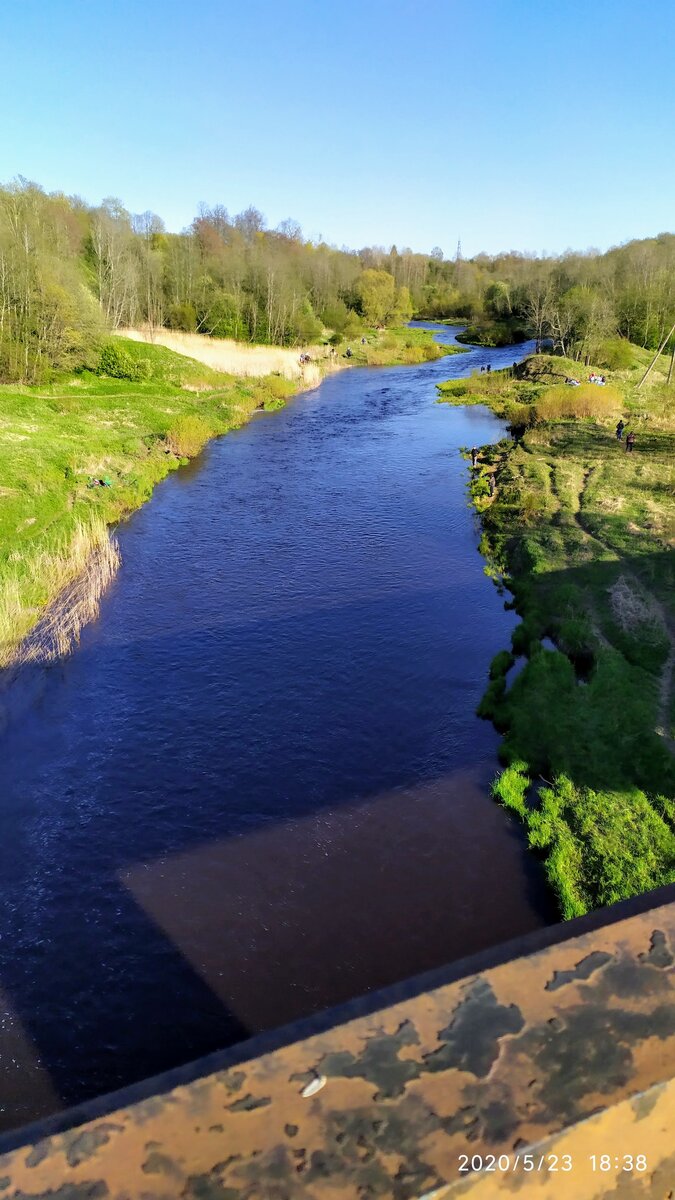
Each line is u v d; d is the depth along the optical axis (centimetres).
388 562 2014
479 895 955
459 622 1670
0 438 2586
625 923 99
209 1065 82
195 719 1325
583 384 3772
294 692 1405
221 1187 68
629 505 2203
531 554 1912
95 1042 792
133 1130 75
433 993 89
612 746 1178
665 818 1040
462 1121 72
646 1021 83
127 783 1166
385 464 2984
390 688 1419
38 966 872
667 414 3350
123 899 959
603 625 1538
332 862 1012
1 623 1538
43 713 1338
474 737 1266
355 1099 76
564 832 1025
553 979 90
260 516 2391
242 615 1712
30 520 2097
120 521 2342
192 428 3253
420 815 1091
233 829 1074
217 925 920
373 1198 65
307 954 884
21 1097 739
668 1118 75
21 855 1026
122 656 1528
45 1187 69
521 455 2878
